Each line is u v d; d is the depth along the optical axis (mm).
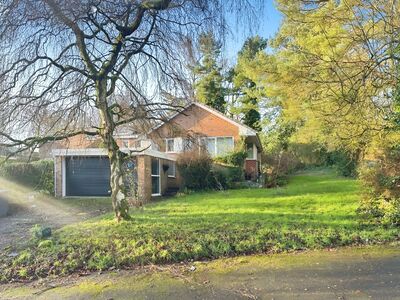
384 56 9086
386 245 6672
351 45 9727
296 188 16391
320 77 10148
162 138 10336
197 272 5488
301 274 5207
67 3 6828
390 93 9719
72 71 8031
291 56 12047
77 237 7273
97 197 16906
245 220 8602
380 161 8695
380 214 8242
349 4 9492
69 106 8211
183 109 9656
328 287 4664
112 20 7855
